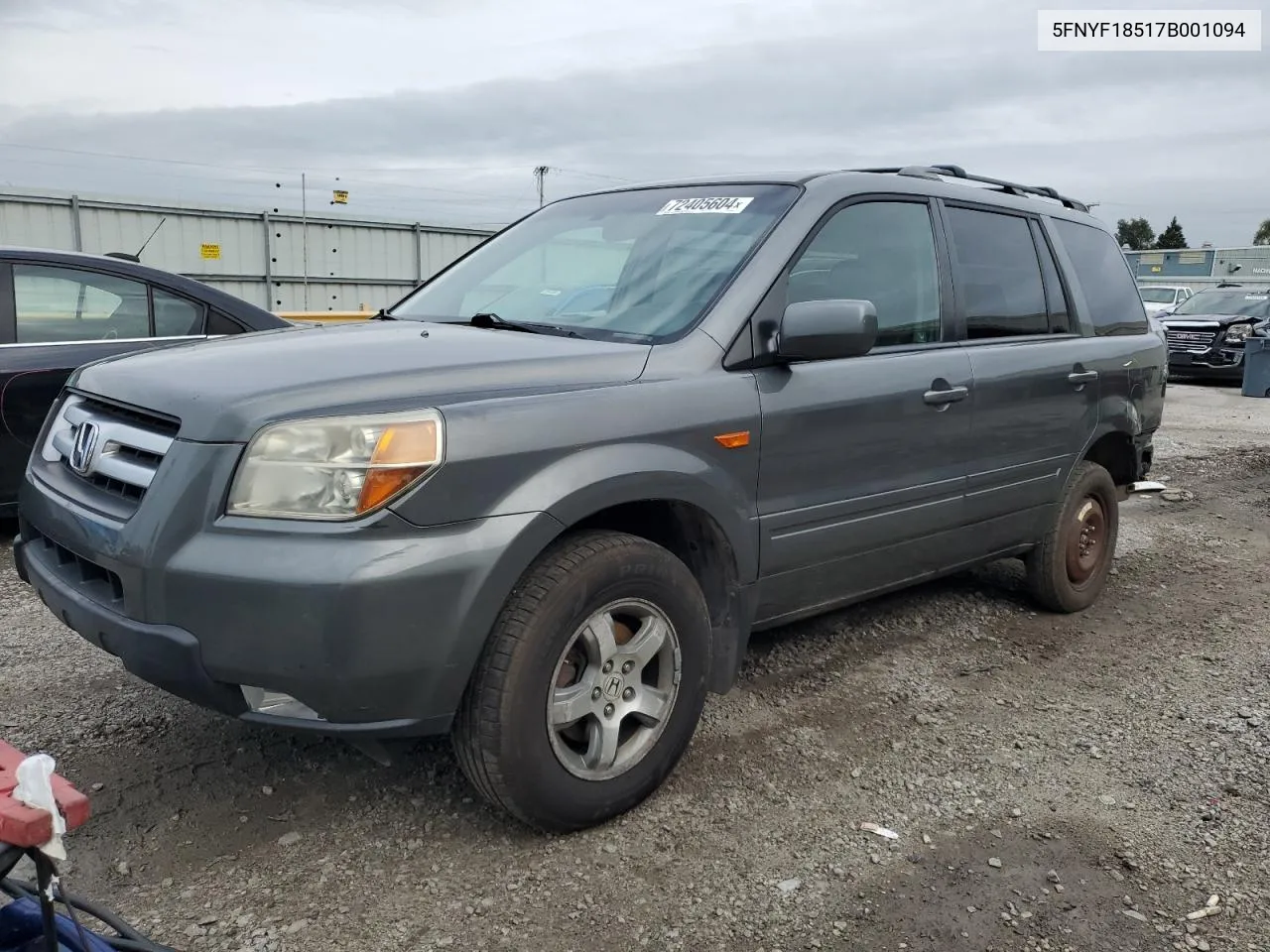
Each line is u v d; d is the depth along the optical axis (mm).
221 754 3252
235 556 2373
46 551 2955
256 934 2404
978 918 2555
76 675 3826
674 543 3227
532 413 2648
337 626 2344
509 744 2602
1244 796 3199
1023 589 5316
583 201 4305
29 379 5301
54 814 1403
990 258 4383
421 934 2430
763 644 4398
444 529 2471
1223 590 5570
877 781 3232
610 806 2865
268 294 20312
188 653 2410
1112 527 5129
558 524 2637
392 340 3104
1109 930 2521
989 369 4121
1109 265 5324
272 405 2479
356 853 2746
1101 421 4883
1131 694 4023
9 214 17328
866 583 3801
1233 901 2650
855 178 3844
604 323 3357
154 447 2588
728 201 3721
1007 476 4320
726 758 3352
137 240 18703
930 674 4152
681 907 2566
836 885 2678
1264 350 15703
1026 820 3027
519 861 2736
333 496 2391
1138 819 3051
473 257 4336
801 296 3455
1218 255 46156
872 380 3582
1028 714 3803
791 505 3348
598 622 2777
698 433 3006
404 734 2520
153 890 2559
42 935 1666
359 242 21281
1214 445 10734
